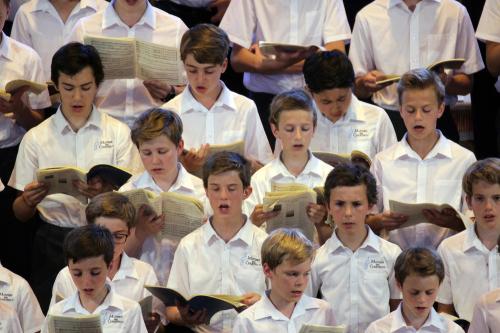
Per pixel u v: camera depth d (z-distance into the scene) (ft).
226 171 58.44
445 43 76.79
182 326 58.59
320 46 78.23
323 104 69.26
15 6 83.30
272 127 65.36
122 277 58.85
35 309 59.11
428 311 54.54
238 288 59.41
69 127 67.21
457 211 60.54
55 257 65.77
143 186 62.95
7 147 72.95
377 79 74.28
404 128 75.41
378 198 66.13
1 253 73.05
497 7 76.79
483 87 81.71
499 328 55.36
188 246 59.77
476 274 60.18
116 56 67.97
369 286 59.52
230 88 86.07
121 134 67.97
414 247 54.39
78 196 63.00
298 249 52.80
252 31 78.43
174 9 83.82
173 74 69.46
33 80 74.38
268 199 59.41
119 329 54.60
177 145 62.75
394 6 76.74
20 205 65.05
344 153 69.51
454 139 77.71
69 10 78.33
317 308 55.01
